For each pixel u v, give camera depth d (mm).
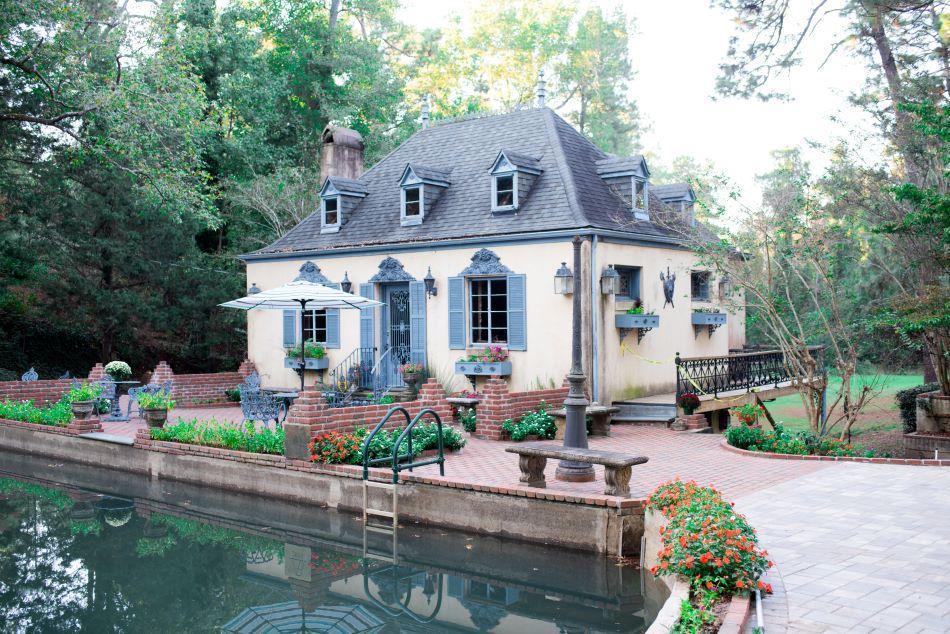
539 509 8984
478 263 17016
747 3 17812
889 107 15898
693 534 5758
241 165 27938
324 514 10867
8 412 16812
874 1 15477
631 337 16766
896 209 15172
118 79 19688
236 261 27203
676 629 4996
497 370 16203
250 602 7496
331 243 19812
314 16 33406
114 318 23297
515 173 16891
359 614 7129
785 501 8547
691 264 19031
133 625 6848
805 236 15430
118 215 22938
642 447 12664
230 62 27094
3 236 22609
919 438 14594
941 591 5605
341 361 19578
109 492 12773
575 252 10336
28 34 18797
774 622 5035
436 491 9930
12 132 21344
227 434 12680
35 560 8930
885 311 13812
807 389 17422
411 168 18422
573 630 6582
